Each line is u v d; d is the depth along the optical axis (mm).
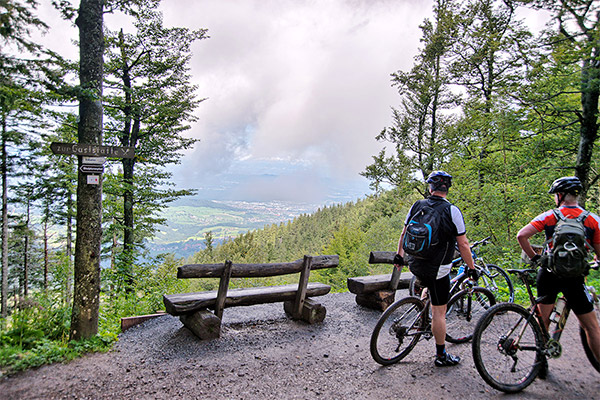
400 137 20125
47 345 4121
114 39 13766
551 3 8070
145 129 15250
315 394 3258
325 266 5719
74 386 3369
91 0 4730
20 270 20969
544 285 3184
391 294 6051
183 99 15461
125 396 3215
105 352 4273
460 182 12414
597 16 7621
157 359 4094
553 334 3312
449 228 3391
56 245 19969
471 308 4562
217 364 3967
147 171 15281
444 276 3488
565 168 10023
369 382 3459
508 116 10680
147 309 8594
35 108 9922
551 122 10867
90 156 4547
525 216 10344
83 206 4543
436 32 18406
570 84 9352
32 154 17312
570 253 2832
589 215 3012
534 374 3230
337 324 5508
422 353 4090
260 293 5258
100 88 4785
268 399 3176
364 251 34125
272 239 131500
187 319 4926
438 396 3129
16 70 4867
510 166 11453
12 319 4676
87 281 4531
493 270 5695
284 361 4062
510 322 3293
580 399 2998
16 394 3164
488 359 3340
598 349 3021
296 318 5641
